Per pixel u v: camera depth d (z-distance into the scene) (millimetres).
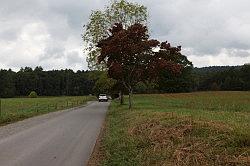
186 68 111312
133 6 55062
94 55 53344
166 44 41219
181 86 111000
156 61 40344
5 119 31078
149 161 11742
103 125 27641
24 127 26203
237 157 10266
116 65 39250
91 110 50344
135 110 34625
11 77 165000
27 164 13148
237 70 143500
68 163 13375
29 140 19406
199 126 14664
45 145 17656
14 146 17328
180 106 41719
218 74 146125
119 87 47812
